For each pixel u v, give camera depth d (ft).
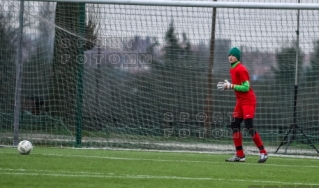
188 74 182.91
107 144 178.40
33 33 181.16
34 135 178.09
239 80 134.82
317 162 147.54
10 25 179.83
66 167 112.47
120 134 179.63
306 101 183.62
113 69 181.27
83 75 178.50
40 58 181.27
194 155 157.79
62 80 178.91
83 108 179.63
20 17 169.68
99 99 180.75
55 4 177.17
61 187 86.43
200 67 182.60
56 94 179.42
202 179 100.63
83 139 178.29
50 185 87.86
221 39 182.91
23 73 180.55
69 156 136.87
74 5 175.94
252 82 185.47
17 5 178.19
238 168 121.80
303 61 181.68
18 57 169.58
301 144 179.63
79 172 105.09
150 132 180.34
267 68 184.65
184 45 181.78
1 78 180.86
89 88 180.34
